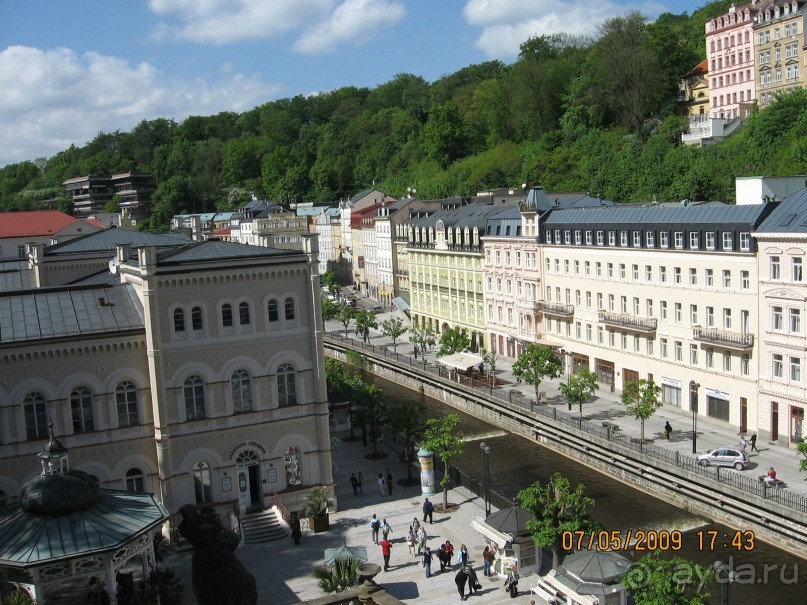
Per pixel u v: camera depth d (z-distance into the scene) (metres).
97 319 60.47
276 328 63.56
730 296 78.12
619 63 159.38
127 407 60.53
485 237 121.25
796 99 121.12
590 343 100.25
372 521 58.62
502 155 186.62
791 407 71.88
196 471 62.12
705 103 159.25
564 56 194.75
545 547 54.31
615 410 88.25
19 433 57.25
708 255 80.12
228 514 62.25
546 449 84.31
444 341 114.69
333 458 80.81
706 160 128.12
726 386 79.38
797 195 74.06
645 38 163.25
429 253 142.25
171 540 59.94
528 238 109.69
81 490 45.03
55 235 145.62
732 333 77.62
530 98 189.00
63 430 58.53
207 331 61.38
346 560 47.78
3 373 56.59
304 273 63.97
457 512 64.62
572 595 44.06
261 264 62.31
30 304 61.19
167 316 60.06
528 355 92.31
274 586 52.22
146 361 60.53
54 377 58.06
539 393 92.94
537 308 108.44
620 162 145.38
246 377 63.25
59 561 41.91
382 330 145.12
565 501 50.75
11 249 145.12
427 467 68.44
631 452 72.00
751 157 120.75
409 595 50.50
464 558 51.72
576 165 159.00
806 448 55.97
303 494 64.75
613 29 162.25
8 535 43.31
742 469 66.56
